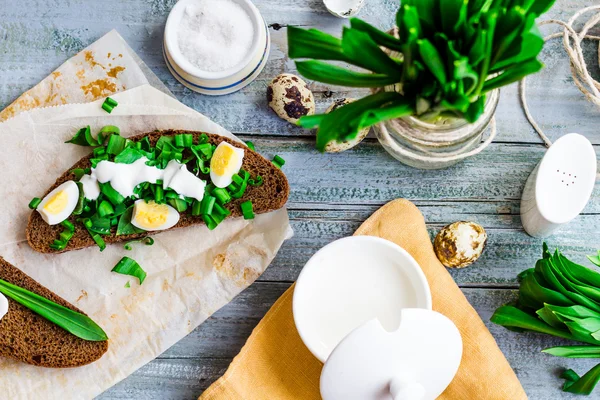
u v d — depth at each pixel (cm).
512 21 46
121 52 64
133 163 60
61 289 63
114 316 63
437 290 61
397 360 52
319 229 64
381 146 64
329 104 64
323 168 64
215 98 64
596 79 64
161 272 63
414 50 47
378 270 61
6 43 65
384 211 62
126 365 63
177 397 64
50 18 65
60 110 62
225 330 64
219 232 63
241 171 61
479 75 47
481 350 61
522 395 60
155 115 62
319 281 61
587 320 57
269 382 62
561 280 59
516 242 64
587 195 60
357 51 48
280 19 64
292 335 62
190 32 62
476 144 60
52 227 62
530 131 64
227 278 63
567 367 63
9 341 61
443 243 61
